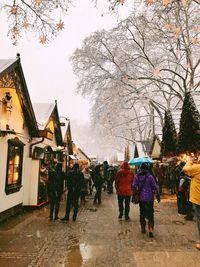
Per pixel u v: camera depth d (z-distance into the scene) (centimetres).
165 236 723
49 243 648
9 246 620
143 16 2011
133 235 730
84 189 1373
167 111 2095
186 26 1988
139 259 542
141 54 2467
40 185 1237
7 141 945
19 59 995
